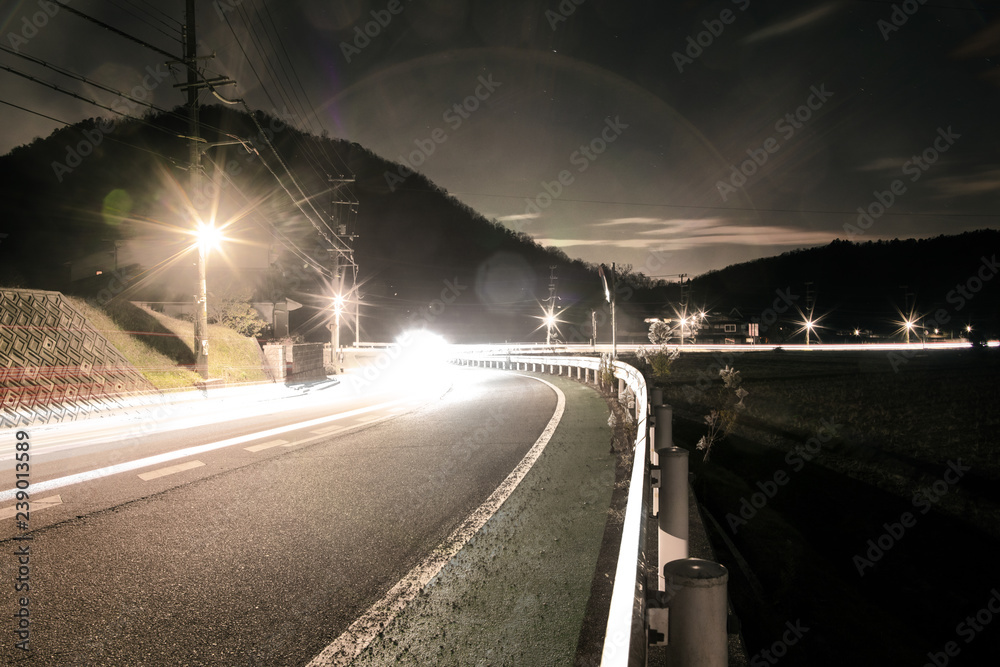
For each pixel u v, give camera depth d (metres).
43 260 39.50
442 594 3.82
